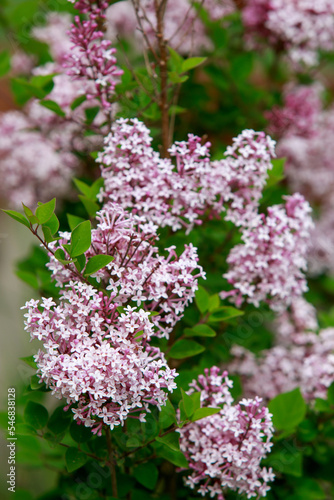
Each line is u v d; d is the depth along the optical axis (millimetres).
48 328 709
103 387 702
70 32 795
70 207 959
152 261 741
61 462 834
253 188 800
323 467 873
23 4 967
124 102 854
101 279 749
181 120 983
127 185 775
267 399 881
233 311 790
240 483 755
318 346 900
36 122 971
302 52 995
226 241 854
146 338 715
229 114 994
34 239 994
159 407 718
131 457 781
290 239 787
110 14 994
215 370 769
